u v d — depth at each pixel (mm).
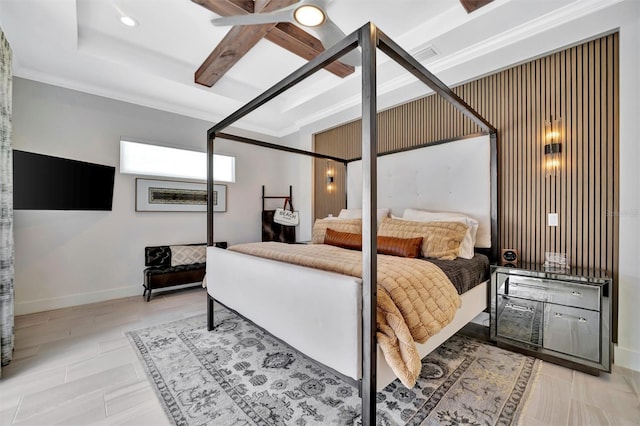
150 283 3465
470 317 2145
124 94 3586
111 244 3529
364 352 1256
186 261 3879
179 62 3256
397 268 1685
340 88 3566
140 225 3764
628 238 1971
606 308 1829
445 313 1603
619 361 1977
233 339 2400
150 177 3844
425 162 3152
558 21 2176
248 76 3582
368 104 1244
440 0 2260
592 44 2199
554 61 2389
